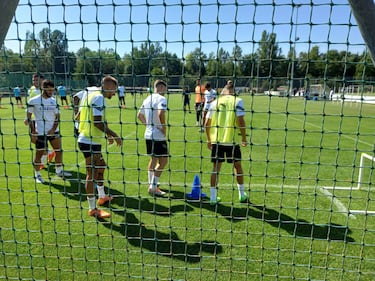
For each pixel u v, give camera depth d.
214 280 2.80
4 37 1.40
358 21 1.45
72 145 9.30
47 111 5.13
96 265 3.03
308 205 4.66
